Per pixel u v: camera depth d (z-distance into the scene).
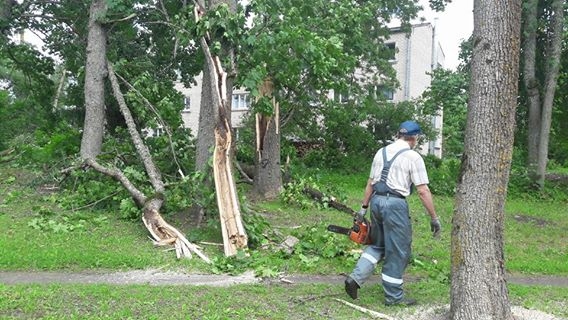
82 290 5.28
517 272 7.05
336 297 5.37
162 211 9.16
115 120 14.30
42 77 17.80
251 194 12.56
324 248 7.27
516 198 15.66
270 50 9.38
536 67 17.78
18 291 5.13
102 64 11.62
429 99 21.34
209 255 7.23
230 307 4.93
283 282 6.04
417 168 5.08
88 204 9.80
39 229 8.15
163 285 5.75
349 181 18.19
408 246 5.12
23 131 18.16
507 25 4.43
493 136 4.43
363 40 14.77
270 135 12.35
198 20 8.81
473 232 4.45
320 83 11.79
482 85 4.47
